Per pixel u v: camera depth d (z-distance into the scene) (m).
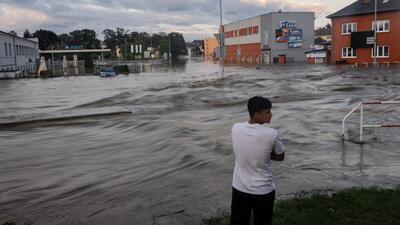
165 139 13.72
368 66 60.38
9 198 8.17
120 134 15.26
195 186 8.38
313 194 7.11
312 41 92.94
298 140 12.46
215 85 36.50
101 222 6.68
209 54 182.50
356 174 8.78
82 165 10.77
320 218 5.86
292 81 37.56
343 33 69.12
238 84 36.44
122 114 20.81
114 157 11.55
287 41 92.00
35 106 25.92
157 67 96.06
